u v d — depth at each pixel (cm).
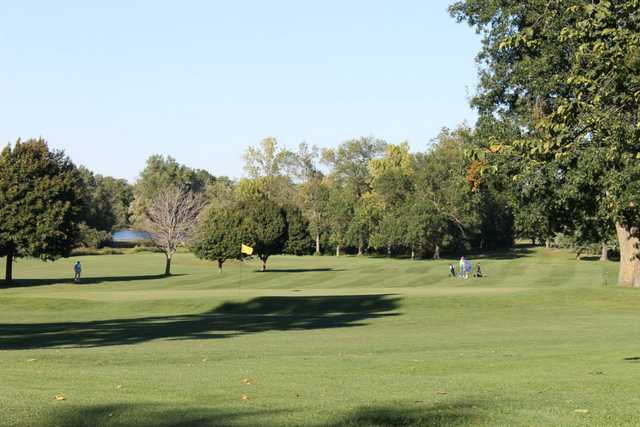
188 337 2442
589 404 956
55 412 880
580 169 2731
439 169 9962
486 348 1938
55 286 5850
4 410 891
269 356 1761
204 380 1241
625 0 1204
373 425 814
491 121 3581
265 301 3775
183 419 840
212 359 1694
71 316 3444
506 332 2500
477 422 830
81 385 1162
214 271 7675
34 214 6116
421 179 10138
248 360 1653
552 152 1234
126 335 2530
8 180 6088
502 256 10531
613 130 1227
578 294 3769
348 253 13038
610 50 1173
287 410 906
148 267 8606
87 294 4406
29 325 2970
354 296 3922
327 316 3319
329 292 4409
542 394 1052
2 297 4003
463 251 11569
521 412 891
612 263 7788
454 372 1384
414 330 2642
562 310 3431
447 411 896
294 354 1817
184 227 7600
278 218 7650
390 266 7606
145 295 4256
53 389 1105
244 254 7369
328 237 12800
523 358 1631
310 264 8938
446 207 10131
